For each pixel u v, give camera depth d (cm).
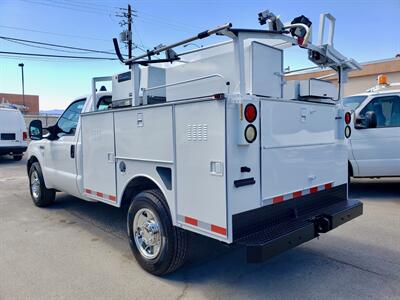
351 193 725
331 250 419
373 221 530
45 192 625
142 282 345
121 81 446
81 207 643
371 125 606
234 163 279
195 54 395
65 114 549
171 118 316
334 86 407
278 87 361
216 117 278
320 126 367
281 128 318
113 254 418
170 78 411
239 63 296
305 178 350
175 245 333
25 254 420
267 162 306
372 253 409
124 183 388
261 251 272
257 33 307
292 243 299
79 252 425
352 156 672
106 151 414
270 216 318
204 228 294
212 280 347
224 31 289
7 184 923
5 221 561
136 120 360
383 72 1677
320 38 390
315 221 333
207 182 288
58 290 332
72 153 495
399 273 358
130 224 376
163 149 328
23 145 1470
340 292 320
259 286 334
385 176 664
